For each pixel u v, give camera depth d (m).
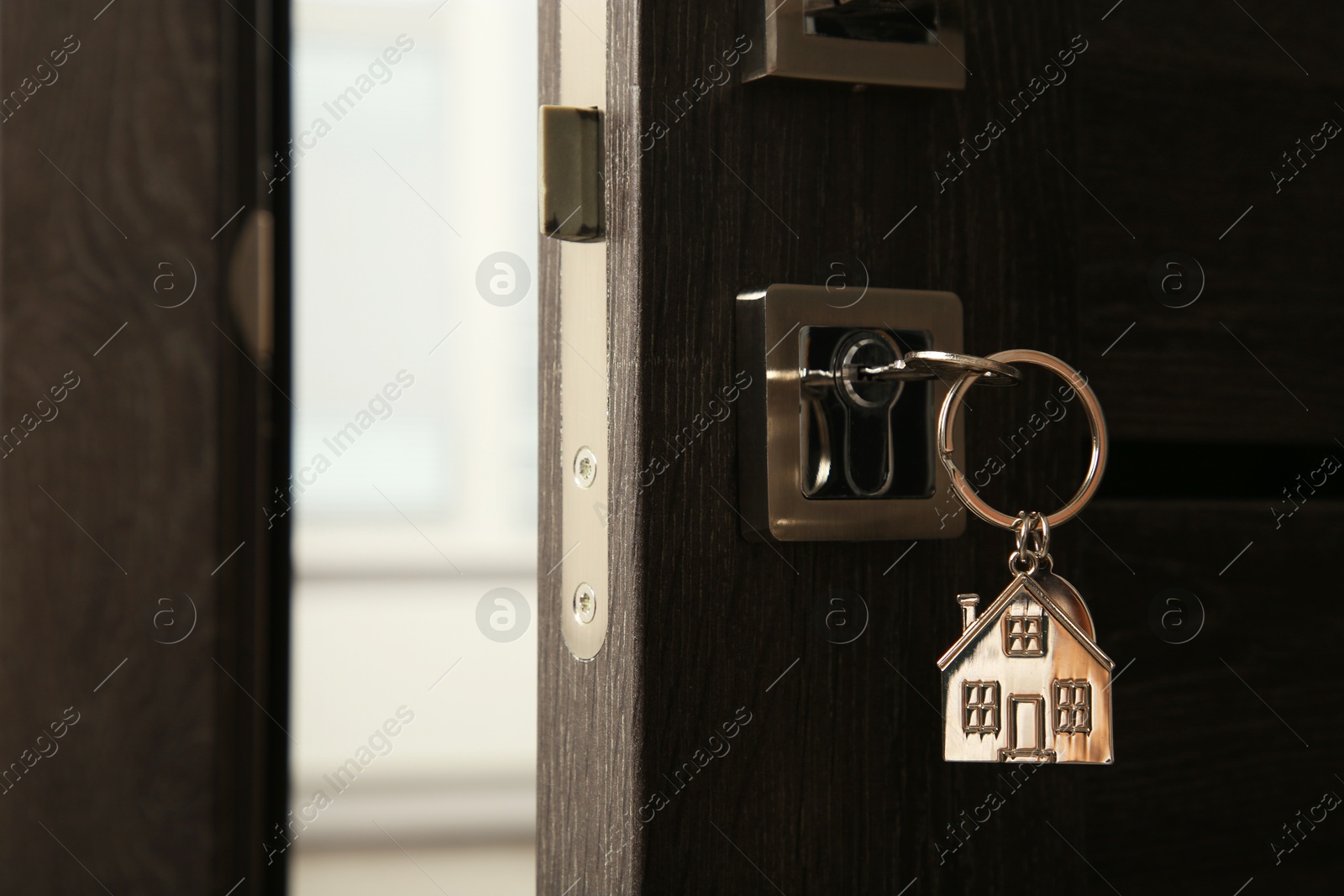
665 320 0.35
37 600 0.81
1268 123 0.50
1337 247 0.51
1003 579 0.38
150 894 0.82
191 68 0.84
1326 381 0.51
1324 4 0.50
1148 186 0.47
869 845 0.37
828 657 0.36
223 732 0.83
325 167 3.31
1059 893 0.39
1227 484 0.50
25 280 0.82
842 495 0.35
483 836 2.71
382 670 2.96
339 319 3.29
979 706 0.35
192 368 0.84
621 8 0.36
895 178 0.38
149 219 0.84
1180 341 0.48
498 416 3.43
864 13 0.36
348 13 3.42
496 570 3.12
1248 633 0.49
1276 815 0.50
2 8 0.82
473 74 3.50
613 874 0.36
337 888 2.35
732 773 0.35
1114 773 0.47
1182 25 0.48
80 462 0.82
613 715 0.36
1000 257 0.39
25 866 0.80
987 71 0.39
